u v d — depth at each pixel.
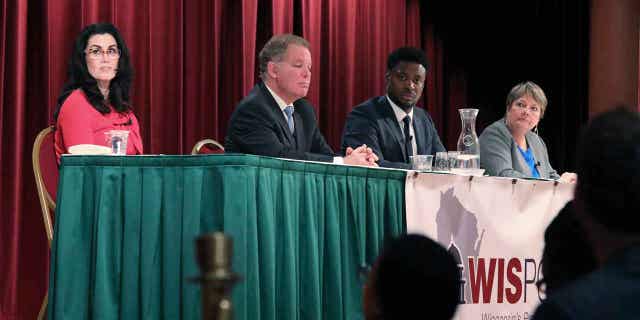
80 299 4.40
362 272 2.33
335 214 4.95
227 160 4.41
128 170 4.44
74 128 6.09
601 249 2.14
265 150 5.95
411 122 7.40
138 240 4.41
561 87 11.09
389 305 2.13
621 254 2.08
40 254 7.68
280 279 4.62
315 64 10.23
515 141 7.55
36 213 7.69
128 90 6.49
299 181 4.77
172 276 4.39
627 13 10.87
